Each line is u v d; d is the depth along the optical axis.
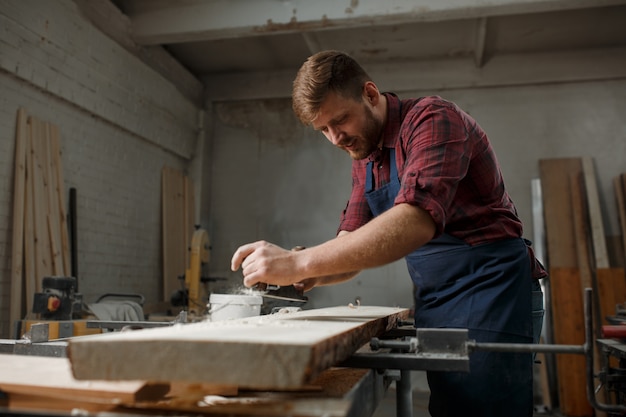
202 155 5.89
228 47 5.44
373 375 1.10
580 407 4.29
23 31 3.49
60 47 3.83
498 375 1.24
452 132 1.15
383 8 4.21
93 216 4.25
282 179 5.84
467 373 1.25
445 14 4.16
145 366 0.65
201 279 4.66
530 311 1.33
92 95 4.19
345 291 5.46
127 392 0.67
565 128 5.25
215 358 0.64
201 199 5.81
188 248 5.55
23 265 3.44
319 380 0.96
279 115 5.99
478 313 1.29
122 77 4.57
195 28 4.53
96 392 0.68
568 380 4.39
